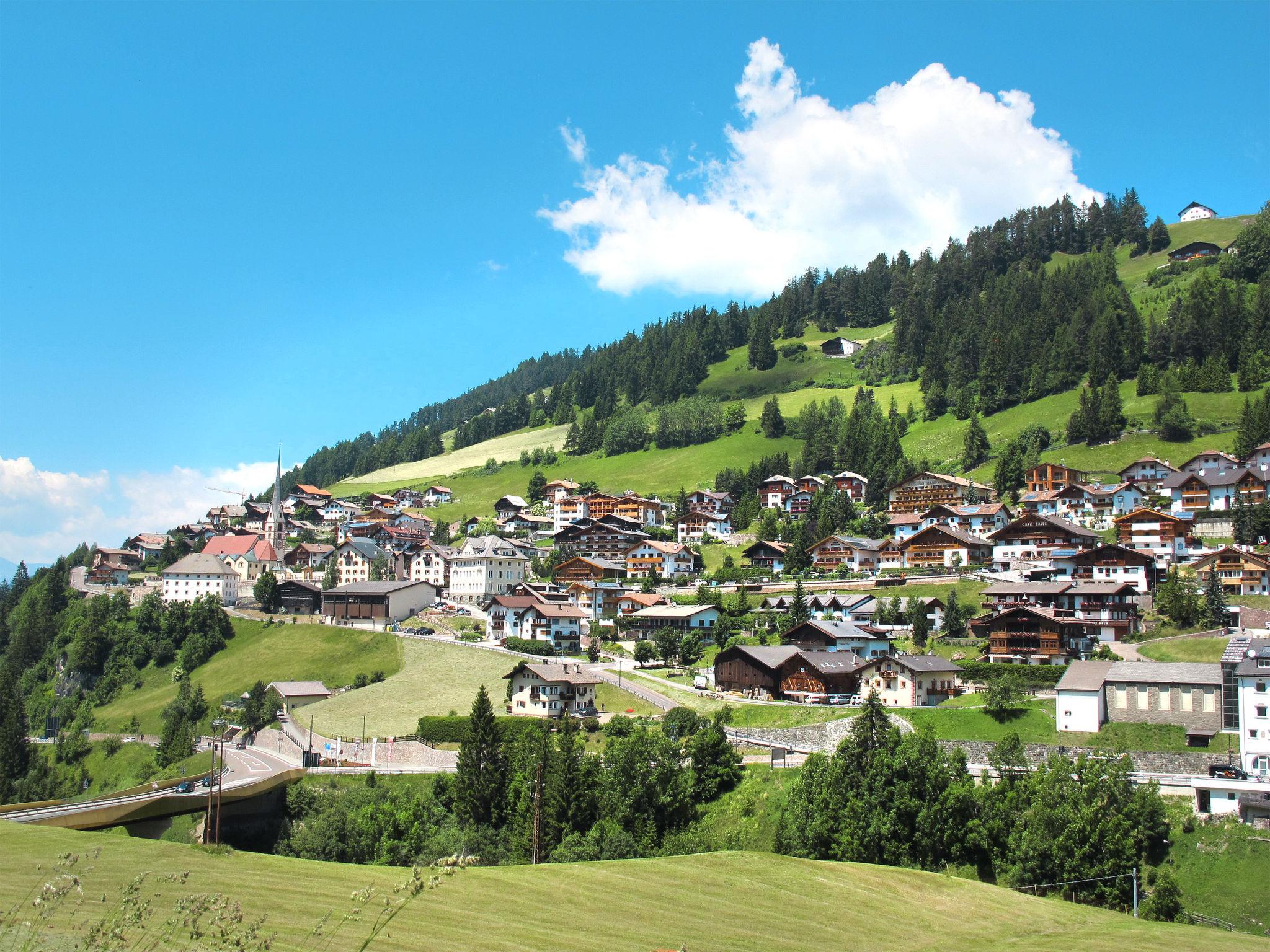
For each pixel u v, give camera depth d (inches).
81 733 6781.5
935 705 4746.6
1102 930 2549.2
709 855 2955.2
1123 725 3890.3
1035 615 5206.7
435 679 6402.6
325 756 5064.0
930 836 3179.1
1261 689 3472.0
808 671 5098.4
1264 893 2802.7
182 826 4114.2
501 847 3695.9
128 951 1583.4
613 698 5413.4
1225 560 5880.9
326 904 2234.3
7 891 2069.4
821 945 2341.3
